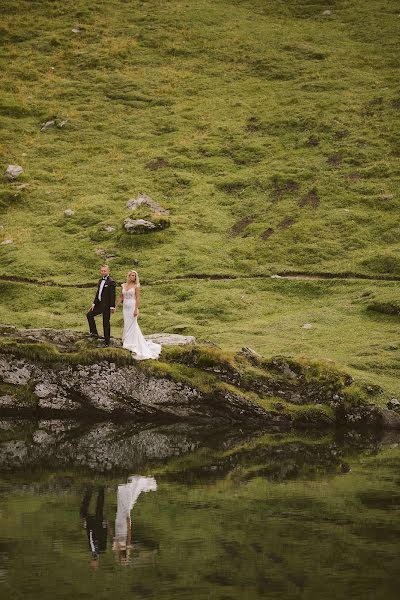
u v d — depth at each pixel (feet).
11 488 102.17
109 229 263.29
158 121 333.83
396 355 174.81
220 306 217.97
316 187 276.62
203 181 290.15
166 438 140.15
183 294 226.38
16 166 300.20
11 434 143.02
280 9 434.71
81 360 157.79
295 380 156.56
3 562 74.79
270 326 202.08
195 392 156.35
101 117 339.57
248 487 102.73
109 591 67.36
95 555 76.48
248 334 196.13
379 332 192.13
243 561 74.23
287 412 153.17
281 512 90.48
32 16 423.64
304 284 228.43
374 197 266.77
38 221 271.90
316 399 153.99
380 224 254.06
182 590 67.72
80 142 322.34
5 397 159.53
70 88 360.89
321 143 303.07
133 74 371.76
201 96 351.46
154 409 157.58
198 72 371.97
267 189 280.92
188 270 240.12
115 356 157.07
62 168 304.91
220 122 328.08
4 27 410.31
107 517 88.89
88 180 295.69
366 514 89.20
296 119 320.70
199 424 154.51
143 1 443.32
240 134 318.24
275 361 159.43
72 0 440.04
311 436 142.51
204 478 108.27
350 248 244.42
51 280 239.30
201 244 253.03
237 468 114.83
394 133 302.04
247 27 411.54
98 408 158.81
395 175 278.05
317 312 209.26
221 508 92.27
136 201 276.41
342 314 206.49
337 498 96.48
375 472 111.34
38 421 156.35
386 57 371.15
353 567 72.43
